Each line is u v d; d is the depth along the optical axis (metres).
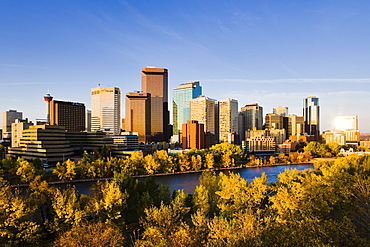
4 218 58.66
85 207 68.25
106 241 48.91
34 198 71.12
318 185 65.88
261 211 61.28
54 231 65.44
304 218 49.03
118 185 80.75
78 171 167.75
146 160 196.25
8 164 177.50
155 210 61.28
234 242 38.72
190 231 47.47
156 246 43.59
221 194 73.69
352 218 49.06
